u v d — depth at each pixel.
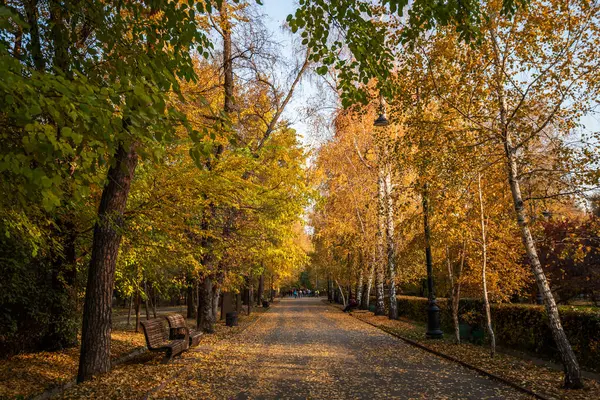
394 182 24.77
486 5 9.35
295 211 14.95
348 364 10.93
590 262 18.25
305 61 19.05
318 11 6.10
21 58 5.29
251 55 15.95
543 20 8.87
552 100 9.34
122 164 4.37
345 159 29.27
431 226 13.67
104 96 4.11
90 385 7.55
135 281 13.80
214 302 21.97
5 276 9.88
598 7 8.52
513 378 8.73
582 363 10.22
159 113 4.27
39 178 3.67
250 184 11.15
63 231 10.39
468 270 13.63
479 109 10.26
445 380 8.94
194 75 5.64
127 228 9.84
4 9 3.62
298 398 7.45
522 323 12.63
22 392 7.88
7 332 10.11
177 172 10.15
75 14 5.77
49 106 3.65
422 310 23.58
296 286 106.88
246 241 16.09
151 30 5.95
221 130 5.01
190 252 11.90
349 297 38.62
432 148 10.41
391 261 25.20
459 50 10.09
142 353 12.65
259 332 19.36
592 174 8.50
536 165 9.66
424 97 10.42
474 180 11.89
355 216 30.98
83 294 13.36
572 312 10.61
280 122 19.25
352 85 6.41
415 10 6.23
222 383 8.52
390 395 7.66
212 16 12.95
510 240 12.60
